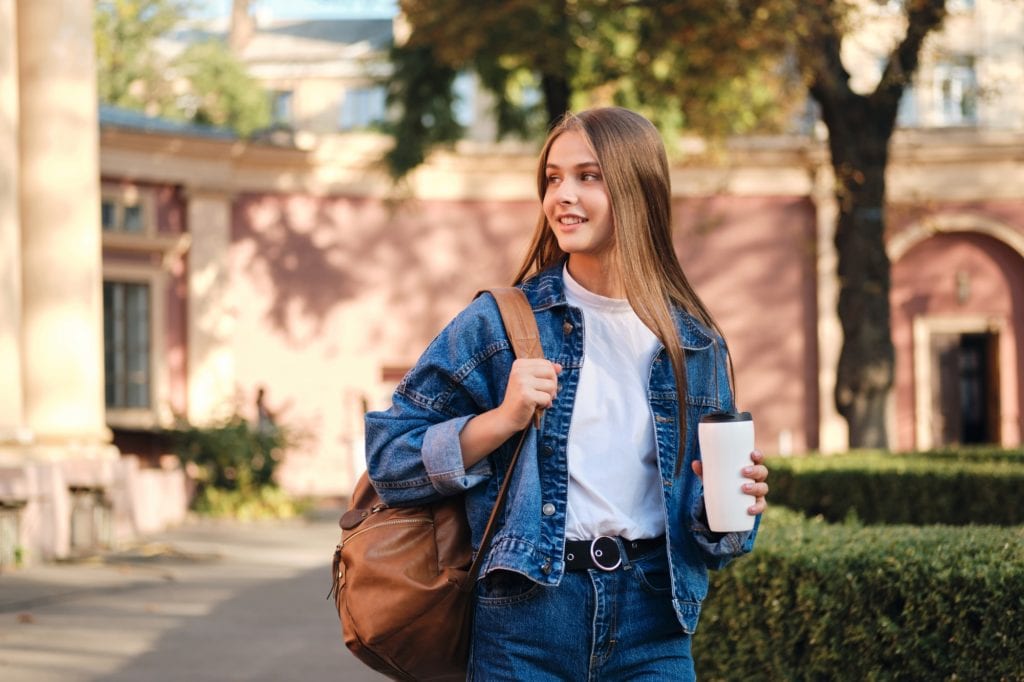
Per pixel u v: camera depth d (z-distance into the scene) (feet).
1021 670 12.52
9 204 38.32
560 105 56.54
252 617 27.99
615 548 7.93
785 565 14.37
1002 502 31.68
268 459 62.18
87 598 30.73
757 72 52.01
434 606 8.03
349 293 79.77
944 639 13.03
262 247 77.71
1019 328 79.82
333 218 79.61
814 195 79.71
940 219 79.15
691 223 81.15
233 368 75.77
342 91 130.11
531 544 7.77
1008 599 12.62
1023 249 78.84
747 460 7.88
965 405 82.94
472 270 81.30
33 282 42.50
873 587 13.53
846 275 48.47
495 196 81.71
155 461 67.97
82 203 43.01
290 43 136.98
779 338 80.28
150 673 21.31
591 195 8.29
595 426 8.11
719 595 15.71
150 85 122.93
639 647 8.08
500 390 8.16
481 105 111.14
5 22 38.22
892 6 48.93
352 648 8.36
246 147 75.15
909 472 32.96
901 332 80.59
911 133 78.59
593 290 8.46
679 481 8.19
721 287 80.69
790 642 14.37
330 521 59.47
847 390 48.34
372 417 8.23
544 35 50.39
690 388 8.34
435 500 8.19
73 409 42.70
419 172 80.59
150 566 37.88
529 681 7.86
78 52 43.04
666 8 46.21
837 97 47.93
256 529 53.72
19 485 37.32
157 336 69.62
